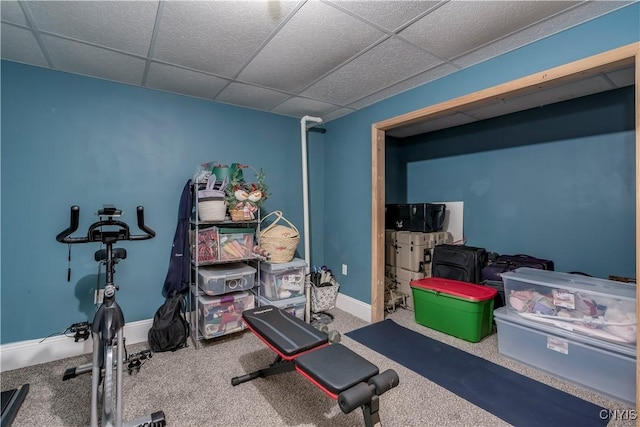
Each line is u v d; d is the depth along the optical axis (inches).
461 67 91.4
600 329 75.7
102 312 63.3
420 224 139.3
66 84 92.4
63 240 63.9
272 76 96.9
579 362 78.5
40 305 90.4
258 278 112.3
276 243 112.7
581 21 68.4
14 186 86.3
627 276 96.4
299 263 116.3
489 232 133.7
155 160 107.2
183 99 112.4
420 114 103.5
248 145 128.1
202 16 65.6
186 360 92.0
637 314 62.2
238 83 102.3
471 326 104.0
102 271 98.7
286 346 69.8
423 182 161.6
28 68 87.2
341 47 79.6
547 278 90.3
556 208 112.7
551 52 73.9
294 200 141.8
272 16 66.0
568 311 82.3
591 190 104.2
